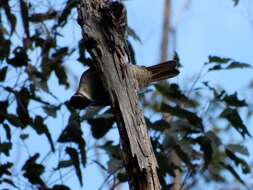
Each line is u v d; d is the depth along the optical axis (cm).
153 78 841
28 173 1109
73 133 1108
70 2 1141
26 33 1150
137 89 817
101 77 793
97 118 1117
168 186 1110
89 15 800
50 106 1122
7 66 1123
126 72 799
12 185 1106
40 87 1123
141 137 783
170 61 845
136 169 772
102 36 796
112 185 1179
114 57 796
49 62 1150
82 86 807
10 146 1123
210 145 1121
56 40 1161
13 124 1126
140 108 796
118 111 786
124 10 800
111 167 1109
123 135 781
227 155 1127
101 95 809
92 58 801
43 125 1116
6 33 1174
